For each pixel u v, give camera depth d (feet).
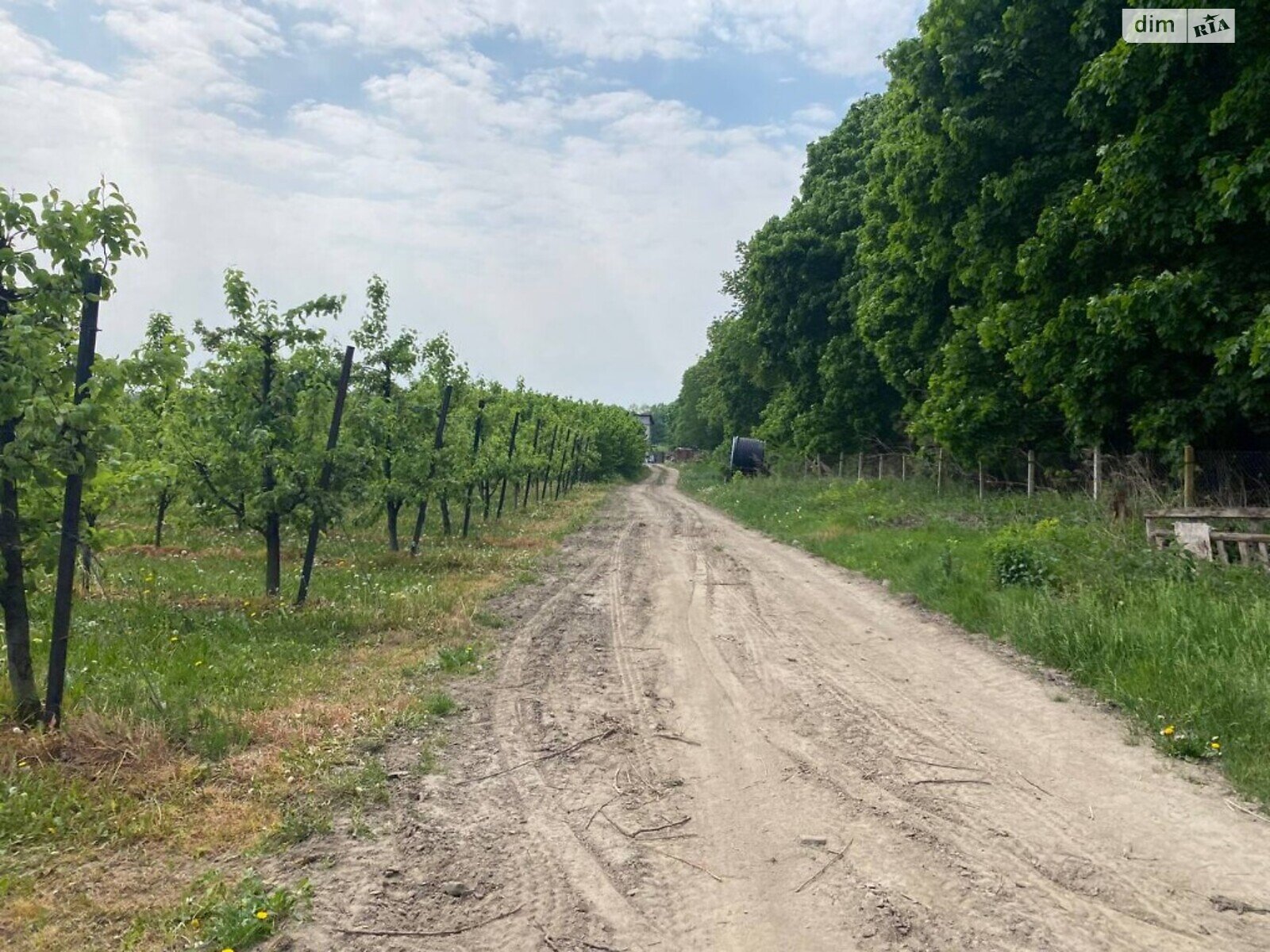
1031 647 26.84
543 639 28.71
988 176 51.29
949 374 58.39
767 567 46.26
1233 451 41.65
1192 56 37.32
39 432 16.33
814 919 12.08
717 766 17.76
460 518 72.23
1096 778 17.13
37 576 21.83
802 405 109.29
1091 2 44.04
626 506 98.02
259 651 24.77
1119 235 41.14
